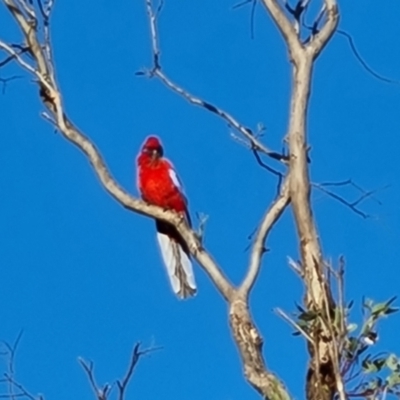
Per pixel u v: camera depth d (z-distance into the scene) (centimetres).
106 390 959
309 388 941
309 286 991
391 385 877
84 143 1236
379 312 901
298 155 1091
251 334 1015
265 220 1071
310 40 1155
